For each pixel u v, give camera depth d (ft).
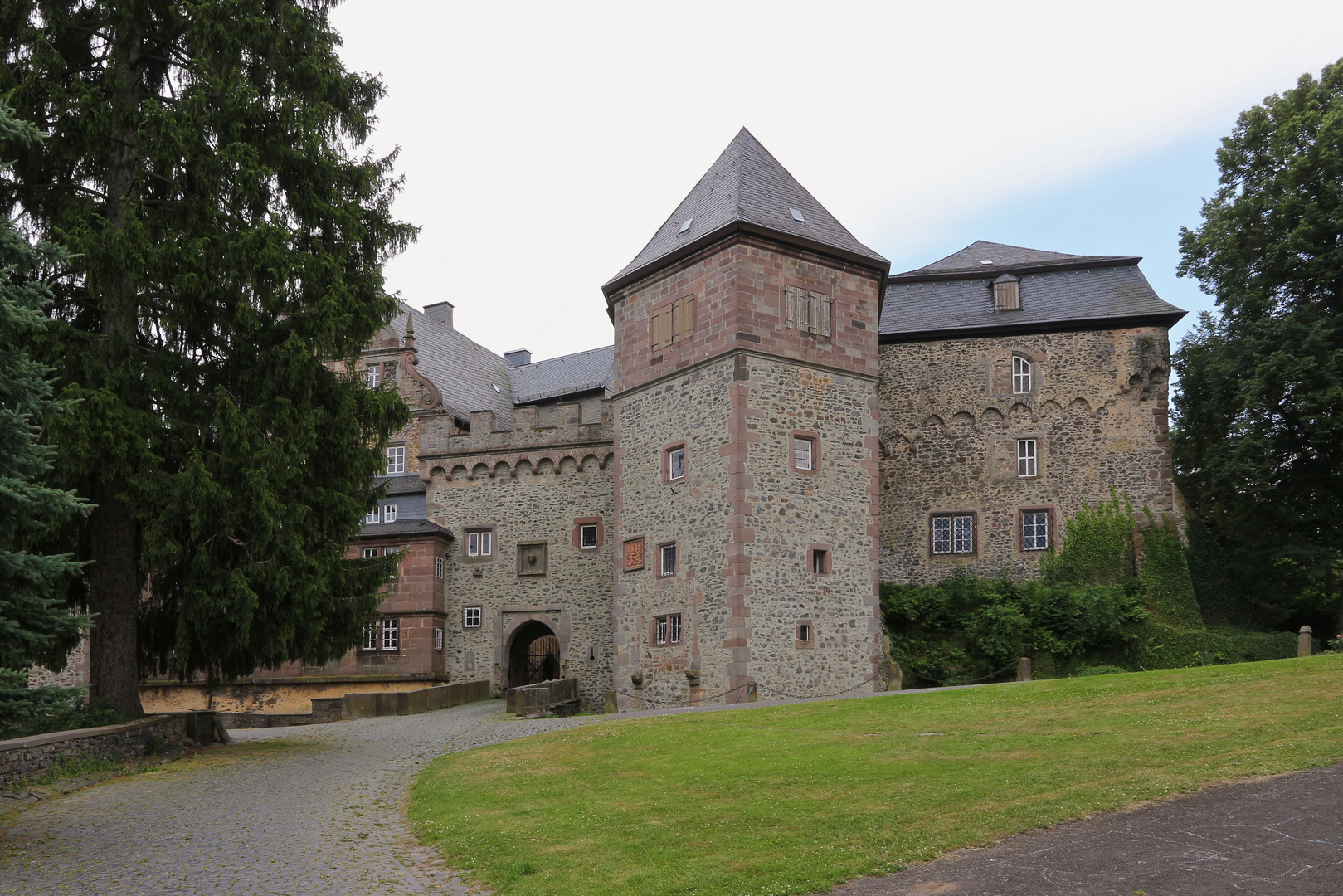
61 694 36.70
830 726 53.67
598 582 107.76
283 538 57.52
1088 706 52.11
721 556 81.05
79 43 59.57
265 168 58.18
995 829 31.27
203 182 57.67
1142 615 96.17
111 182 60.49
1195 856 27.58
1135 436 105.19
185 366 59.57
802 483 83.61
